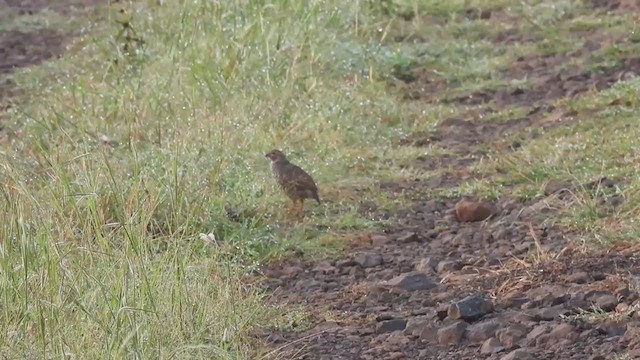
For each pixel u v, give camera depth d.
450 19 27.69
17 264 11.54
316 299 12.73
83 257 11.89
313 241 14.64
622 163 16.66
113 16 28.73
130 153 16.48
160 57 22.02
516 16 27.41
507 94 22.08
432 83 23.31
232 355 10.64
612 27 25.64
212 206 14.97
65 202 13.60
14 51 27.56
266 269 13.87
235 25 21.91
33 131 18.22
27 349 10.15
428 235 15.05
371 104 20.98
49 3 32.72
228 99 19.62
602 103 20.28
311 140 18.70
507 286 12.56
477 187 16.66
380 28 25.69
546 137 18.73
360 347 11.22
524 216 15.16
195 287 11.55
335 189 16.69
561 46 24.83
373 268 13.81
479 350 10.98
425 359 10.88
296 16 23.06
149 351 10.09
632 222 13.93
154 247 12.80
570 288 12.14
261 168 16.97
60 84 22.52
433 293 12.70
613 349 10.49
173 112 18.98
